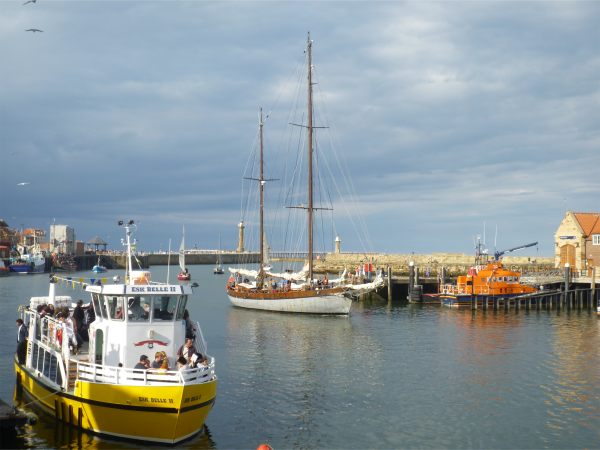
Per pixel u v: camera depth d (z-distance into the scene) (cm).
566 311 7381
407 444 2559
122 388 2306
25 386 3098
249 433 2662
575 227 9144
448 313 7125
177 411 2247
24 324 3353
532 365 4003
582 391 3341
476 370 3853
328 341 4997
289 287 7294
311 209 7625
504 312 7244
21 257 16550
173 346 2588
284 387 3416
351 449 2502
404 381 3562
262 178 8431
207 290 11012
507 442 2583
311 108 7662
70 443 2423
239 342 4947
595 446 2538
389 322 6238
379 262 13012
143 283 2742
